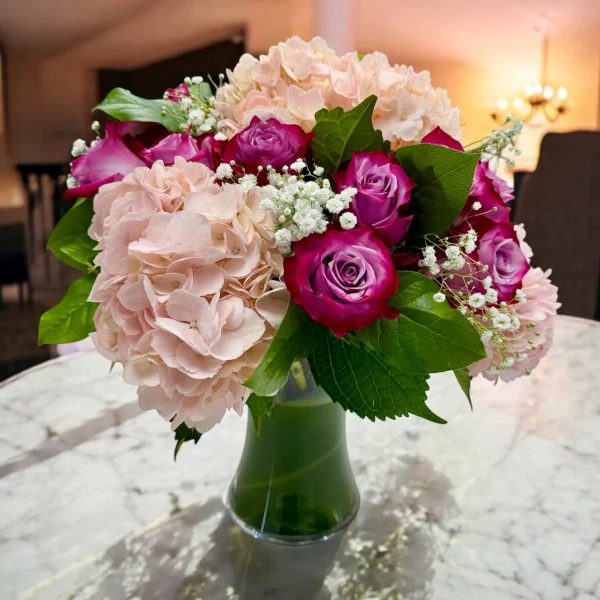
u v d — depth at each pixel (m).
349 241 0.46
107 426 0.89
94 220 0.53
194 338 0.44
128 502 0.73
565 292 2.04
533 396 0.98
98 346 0.52
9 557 0.64
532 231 2.07
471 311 0.51
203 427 0.50
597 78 4.65
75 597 0.58
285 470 0.66
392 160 0.51
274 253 0.49
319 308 0.45
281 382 0.47
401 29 4.09
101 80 2.72
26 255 2.65
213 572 0.62
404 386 0.52
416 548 0.65
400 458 0.82
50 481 0.76
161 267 0.45
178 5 2.70
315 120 0.56
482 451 0.83
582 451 0.83
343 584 0.60
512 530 0.68
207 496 0.75
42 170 2.68
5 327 2.63
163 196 0.48
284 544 0.66
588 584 0.60
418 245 0.54
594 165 1.95
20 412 0.92
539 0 3.65
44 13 2.54
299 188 0.47
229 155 0.54
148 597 0.59
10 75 2.58
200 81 0.66
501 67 4.67
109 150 0.57
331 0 1.69
